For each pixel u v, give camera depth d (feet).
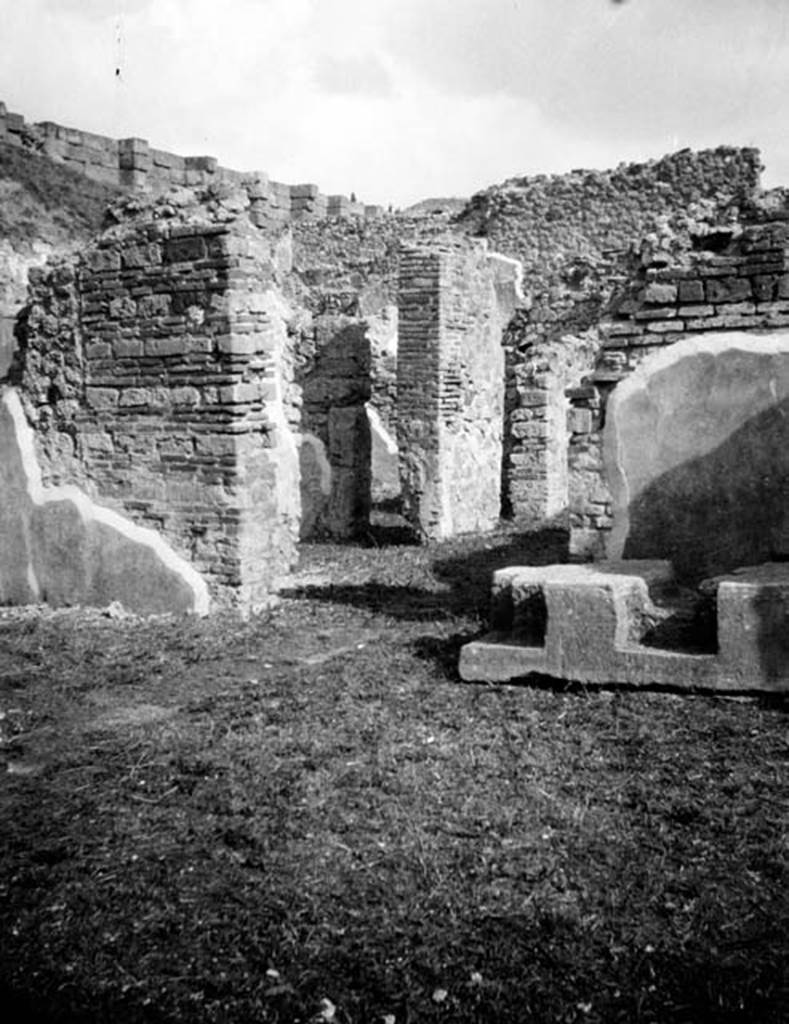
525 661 20.70
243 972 11.58
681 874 13.11
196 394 29.84
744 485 23.49
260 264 30.37
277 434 31.78
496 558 40.81
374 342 66.44
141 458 30.94
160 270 30.12
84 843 14.78
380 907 12.69
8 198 72.33
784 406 22.97
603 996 10.94
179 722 19.95
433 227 90.43
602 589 19.92
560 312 61.57
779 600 18.51
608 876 13.17
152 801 16.17
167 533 30.60
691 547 24.20
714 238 25.09
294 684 22.11
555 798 15.49
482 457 52.19
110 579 31.01
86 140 83.82
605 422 25.00
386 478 66.33
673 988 11.02
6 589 33.01
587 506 25.40
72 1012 11.00
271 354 30.76
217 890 13.30
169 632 27.63
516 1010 10.77
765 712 18.17
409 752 17.54
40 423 32.86
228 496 29.63
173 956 11.93
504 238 85.56
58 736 19.69
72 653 25.68
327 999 11.08
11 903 13.15
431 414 47.98
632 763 16.62
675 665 19.26
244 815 15.46
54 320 32.37
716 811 14.74
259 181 95.25
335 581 35.70
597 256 68.39
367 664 23.50
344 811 15.34
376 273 86.58
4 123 79.05
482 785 16.07
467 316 49.85
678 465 24.20
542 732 18.19
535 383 54.90
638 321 25.25
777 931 11.84
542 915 12.30
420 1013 10.78
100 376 31.50
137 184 85.71
